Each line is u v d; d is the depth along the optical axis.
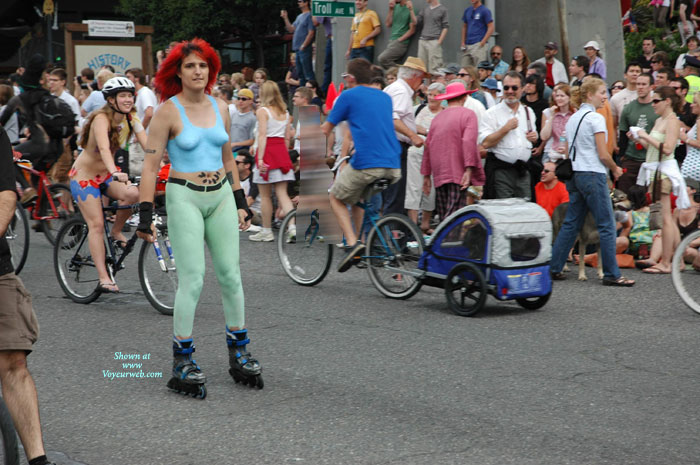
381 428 4.52
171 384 5.18
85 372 5.60
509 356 5.86
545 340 6.28
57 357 5.95
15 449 3.19
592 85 8.05
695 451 4.20
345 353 5.97
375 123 7.75
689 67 11.34
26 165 10.33
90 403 4.98
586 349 6.04
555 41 13.84
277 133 10.76
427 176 8.99
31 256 9.99
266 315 7.13
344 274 9.00
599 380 5.33
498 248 6.88
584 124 8.06
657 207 8.82
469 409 4.81
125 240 7.64
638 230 9.16
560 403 4.90
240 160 11.76
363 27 15.16
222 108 5.49
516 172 8.92
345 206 7.98
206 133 5.11
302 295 7.94
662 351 5.99
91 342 6.34
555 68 12.55
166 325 6.86
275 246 10.61
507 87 8.75
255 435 4.44
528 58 13.00
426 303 7.58
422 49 13.76
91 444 4.34
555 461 4.07
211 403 4.96
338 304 7.54
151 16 26.80
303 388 5.21
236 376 5.30
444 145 8.67
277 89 10.77
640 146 9.75
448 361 5.75
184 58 5.05
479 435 4.41
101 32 20.02
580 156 8.12
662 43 15.95
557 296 7.83
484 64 11.86
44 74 13.09
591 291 8.02
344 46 16.03
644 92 9.85
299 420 4.66
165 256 7.21
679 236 8.84
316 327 6.71
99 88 13.27
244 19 26.34
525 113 8.91
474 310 6.97
